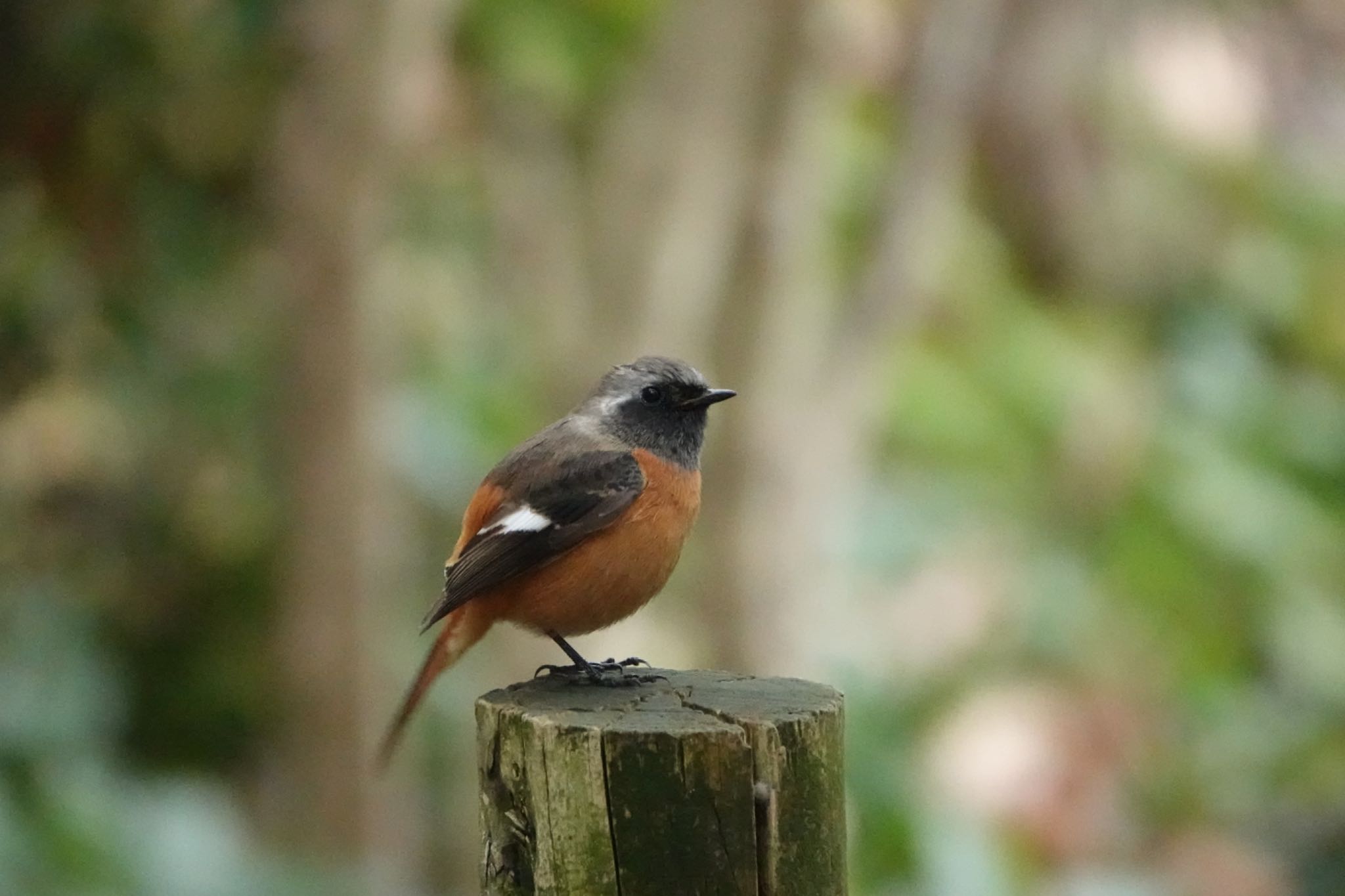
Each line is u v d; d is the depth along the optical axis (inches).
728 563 482.9
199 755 559.5
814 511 494.6
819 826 210.7
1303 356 690.2
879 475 609.0
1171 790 546.6
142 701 556.7
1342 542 645.3
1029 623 575.8
